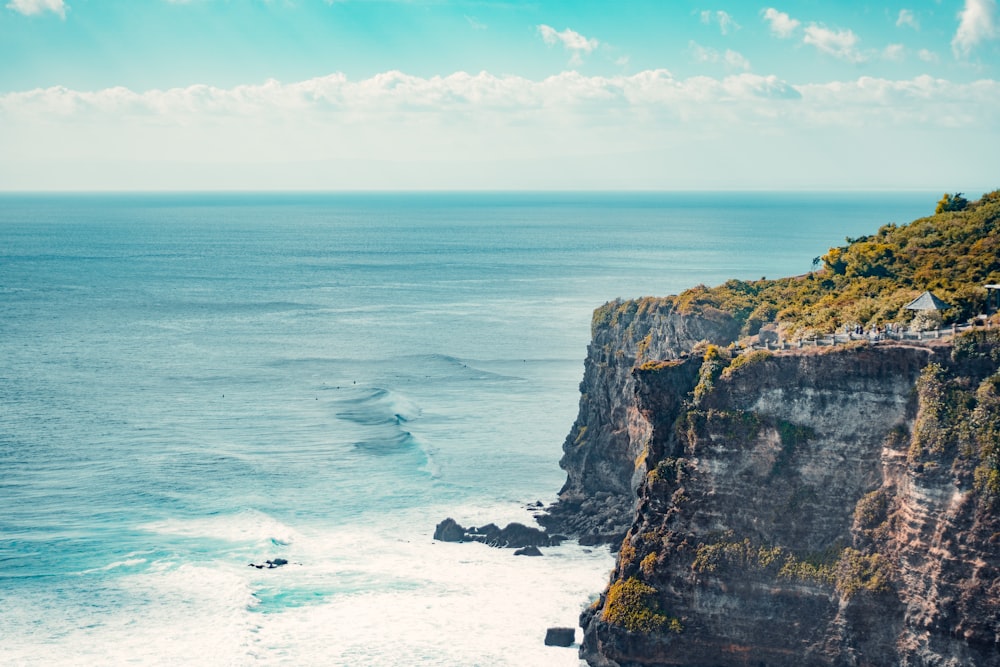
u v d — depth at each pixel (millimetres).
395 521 131125
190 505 135875
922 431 83125
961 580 79062
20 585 110812
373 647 98625
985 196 163250
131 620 103438
